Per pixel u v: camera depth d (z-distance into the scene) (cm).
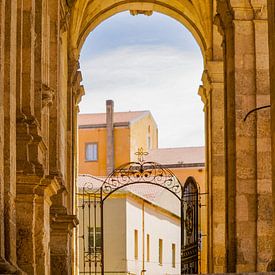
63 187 3856
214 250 4684
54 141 3506
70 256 4091
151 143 9144
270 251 3647
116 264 7294
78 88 4859
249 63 3762
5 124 2392
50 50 3544
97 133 8344
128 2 5191
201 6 4906
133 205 7450
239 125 3731
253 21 3772
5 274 2214
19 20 2819
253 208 3675
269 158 3709
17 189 2758
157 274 8006
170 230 8231
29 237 2775
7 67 2409
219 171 4744
